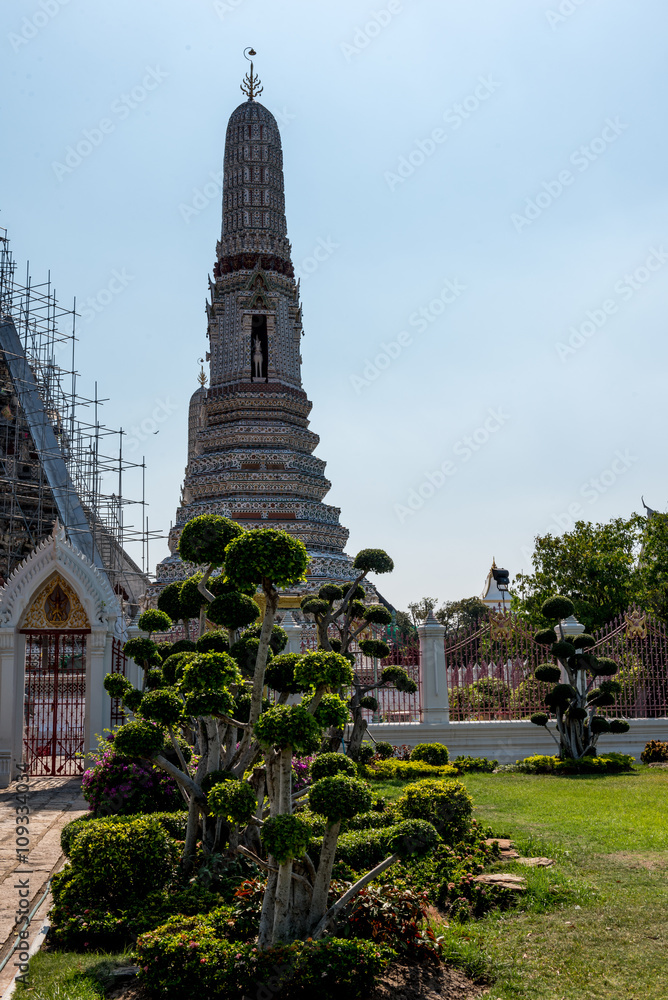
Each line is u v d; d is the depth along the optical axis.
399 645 30.69
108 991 9.20
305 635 35.59
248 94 54.56
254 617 12.85
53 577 23.56
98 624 23.20
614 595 42.25
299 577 10.30
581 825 15.65
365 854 12.48
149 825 11.81
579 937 10.41
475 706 27.23
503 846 14.07
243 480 47.78
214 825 12.52
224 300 51.56
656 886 12.04
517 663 27.80
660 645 29.22
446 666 27.27
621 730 25.69
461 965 9.84
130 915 10.72
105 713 22.97
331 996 8.69
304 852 8.88
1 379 49.34
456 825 14.17
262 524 45.84
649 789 20.06
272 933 9.23
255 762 12.49
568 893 11.69
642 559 41.22
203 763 12.68
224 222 52.84
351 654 22.03
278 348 51.22
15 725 22.70
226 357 51.31
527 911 11.36
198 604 14.09
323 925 9.47
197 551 12.91
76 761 24.53
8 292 47.25
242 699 13.52
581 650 26.98
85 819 14.04
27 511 46.84
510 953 10.05
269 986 8.57
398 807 14.69
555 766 24.03
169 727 12.13
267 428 49.66
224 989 8.66
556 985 9.23
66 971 9.49
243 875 11.68
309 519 47.06
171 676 13.89
